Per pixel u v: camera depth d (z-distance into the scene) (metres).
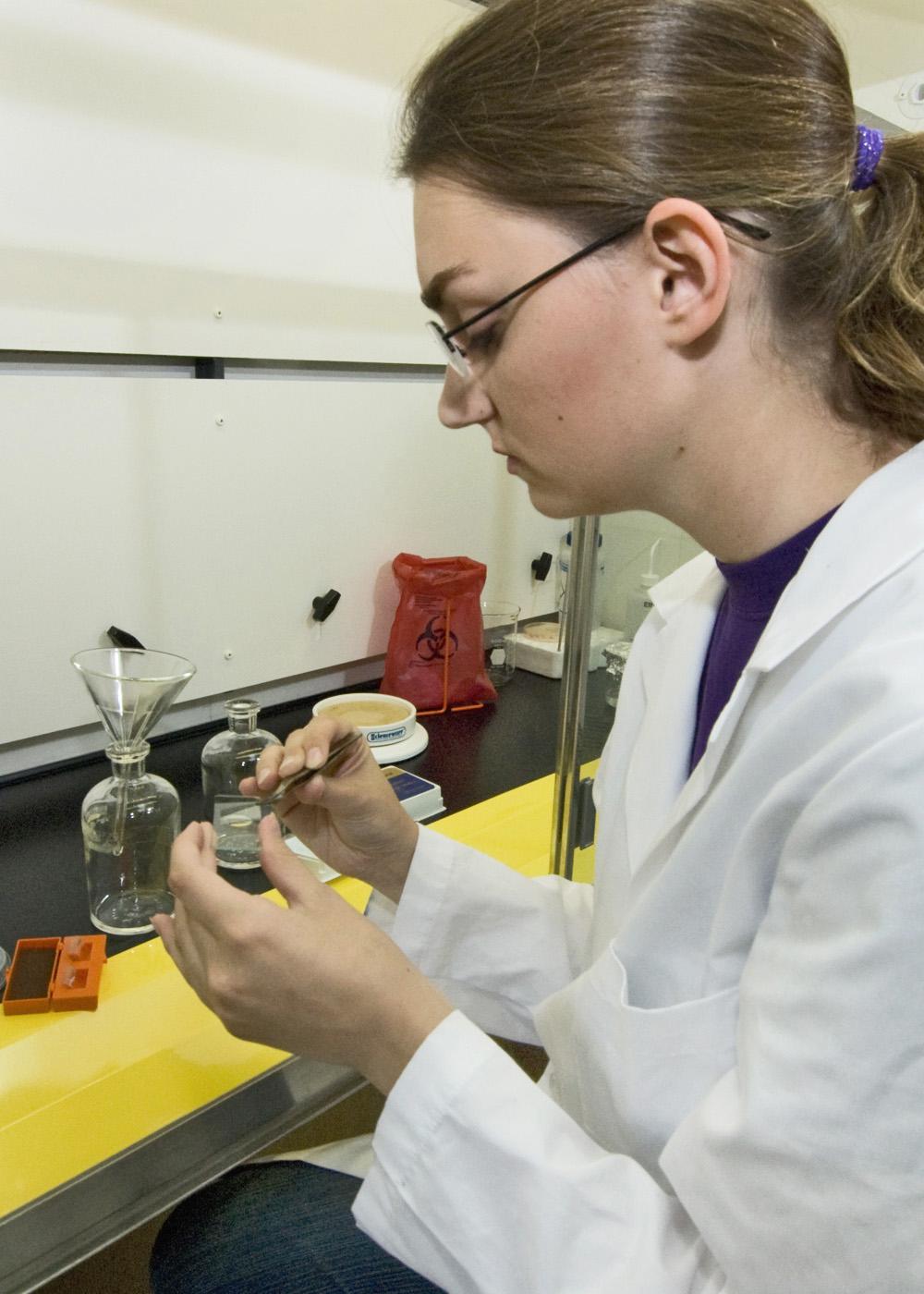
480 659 1.69
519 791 1.34
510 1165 0.56
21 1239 0.63
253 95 1.30
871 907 0.45
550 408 0.60
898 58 1.08
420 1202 0.58
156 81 1.20
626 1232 0.54
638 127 0.53
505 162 0.54
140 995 0.84
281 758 0.80
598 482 0.63
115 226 1.21
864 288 0.57
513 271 0.56
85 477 1.25
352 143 1.43
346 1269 0.74
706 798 0.64
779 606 0.61
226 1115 0.74
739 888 0.57
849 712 0.52
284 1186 0.82
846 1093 0.46
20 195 1.12
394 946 0.65
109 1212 0.68
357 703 1.51
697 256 0.53
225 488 1.41
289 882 0.64
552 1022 0.73
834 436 0.61
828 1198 0.46
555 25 0.54
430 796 1.25
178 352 1.32
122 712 0.93
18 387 1.16
